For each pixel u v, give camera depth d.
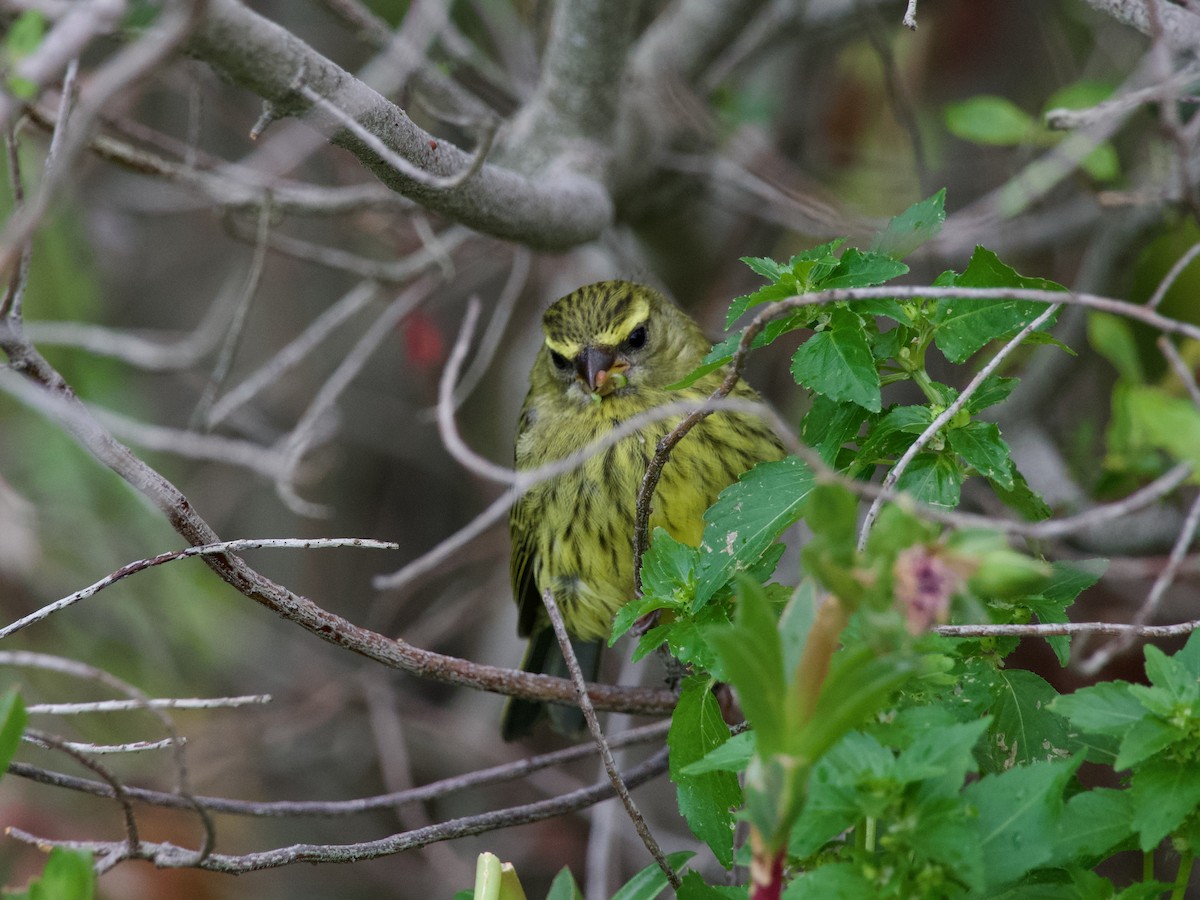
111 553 14.59
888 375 7.10
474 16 14.23
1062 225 12.60
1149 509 10.75
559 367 10.73
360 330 15.43
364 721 15.09
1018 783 5.01
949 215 12.93
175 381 15.28
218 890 13.31
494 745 14.63
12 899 5.40
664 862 6.06
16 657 5.35
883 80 14.55
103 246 13.85
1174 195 9.51
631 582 10.24
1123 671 11.12
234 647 15.16
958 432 6.54
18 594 14.18
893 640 4.12
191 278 15.51
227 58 6.23
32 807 12.77
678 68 12.62
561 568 10.42
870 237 11.80
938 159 14.46
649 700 8.03
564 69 10.39
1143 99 7.96
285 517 15.59
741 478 6.84
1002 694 6.20
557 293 14.59
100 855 6.79
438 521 16.03
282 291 15.28
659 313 11.01
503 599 15.24
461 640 15.98
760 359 13.95
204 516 15.28
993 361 6.21
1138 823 5.24
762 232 14.25
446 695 15.91
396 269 11.85
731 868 6.92
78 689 14.21
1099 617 11.28
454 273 12.20
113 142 10.47
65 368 13.66
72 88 6.66
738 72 14.04
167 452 14.94
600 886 10.74
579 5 10.17
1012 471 6.66
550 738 14.85
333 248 15.20
